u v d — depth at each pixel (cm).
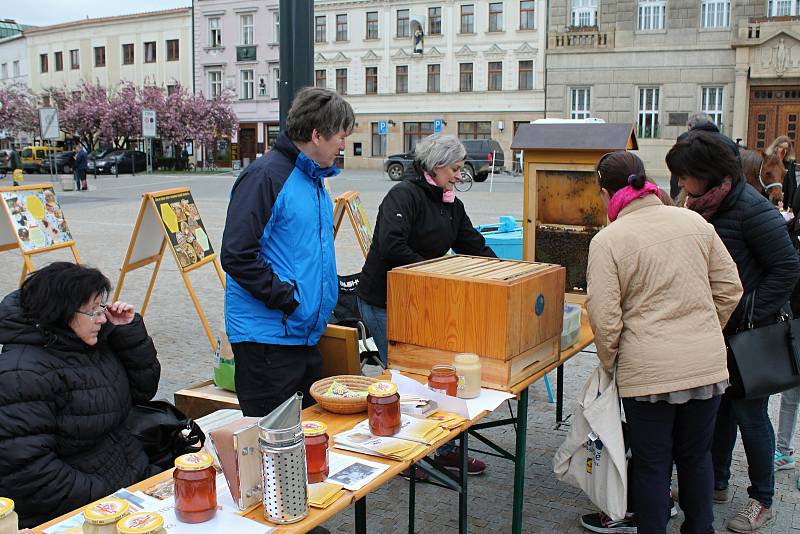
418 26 3638
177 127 3609
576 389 522
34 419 223
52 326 233
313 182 283
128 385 259
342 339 311
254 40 4053
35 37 4972
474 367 263
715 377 259
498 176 2967
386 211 348
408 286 288
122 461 251
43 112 2042
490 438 436
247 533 178
